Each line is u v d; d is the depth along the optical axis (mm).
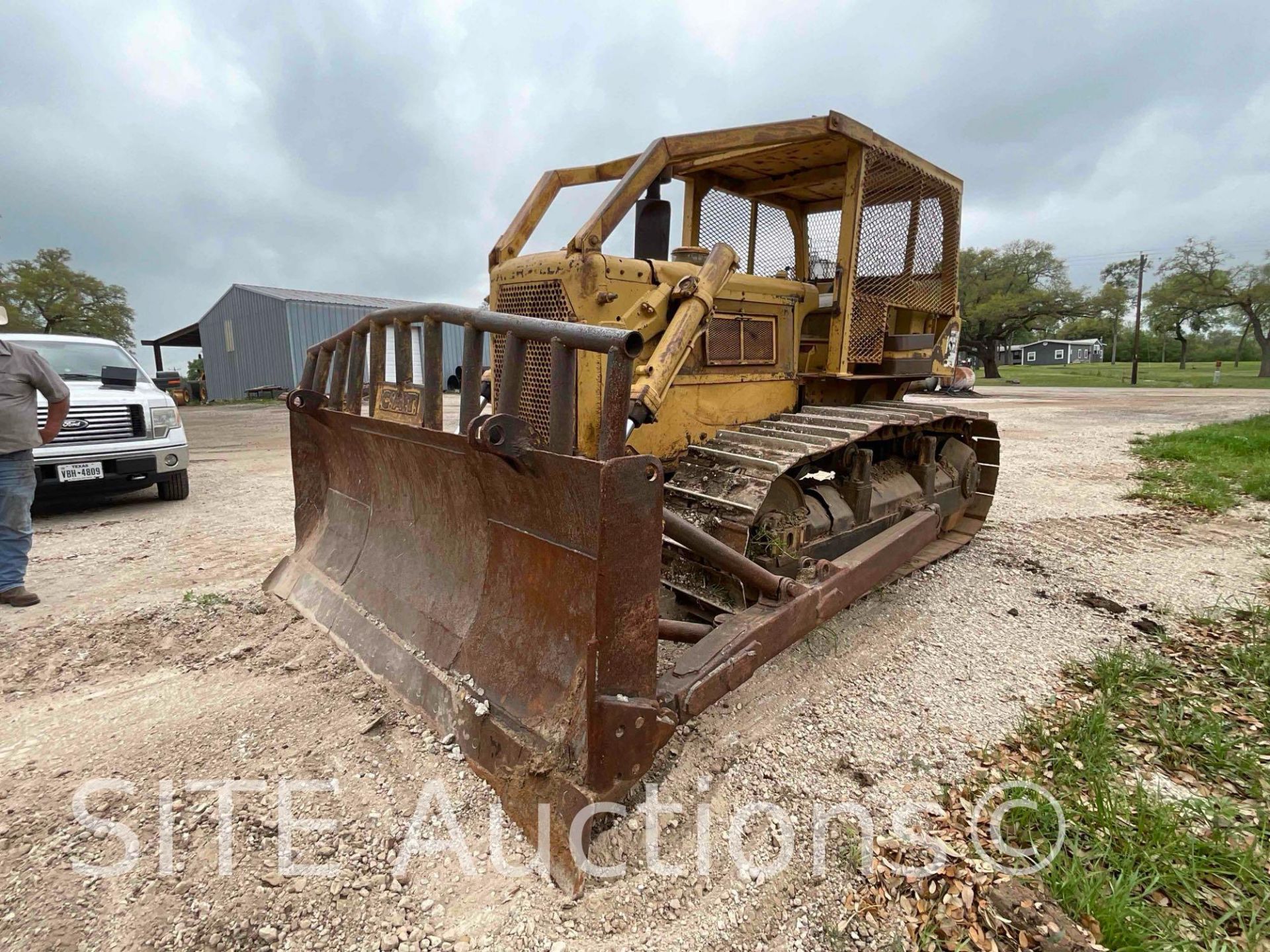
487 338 7828
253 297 26719
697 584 3525
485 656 2535
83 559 5023
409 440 2949
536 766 2148
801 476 4141
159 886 2018
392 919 1947
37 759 2582
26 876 2041
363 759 2586
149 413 6625
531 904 2006
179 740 2695
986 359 42875
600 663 2027
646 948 1893
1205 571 4934
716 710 3074
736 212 5023
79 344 7355
